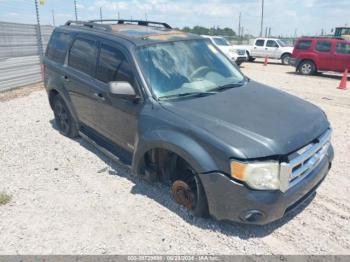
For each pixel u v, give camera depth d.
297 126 2.98
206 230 3.12
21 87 10.95
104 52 4.16
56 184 4.04
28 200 3.68
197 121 2.99
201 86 3.67
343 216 3.37
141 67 3.56
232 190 2.71
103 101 4.10
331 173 4.38
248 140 2.71
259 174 2.63
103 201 3.63
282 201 2.72
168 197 3.67
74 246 2.92
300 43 16.20
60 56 5.25
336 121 7.07
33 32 11.52
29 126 6.40
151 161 3.51
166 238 3.02
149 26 4.83
